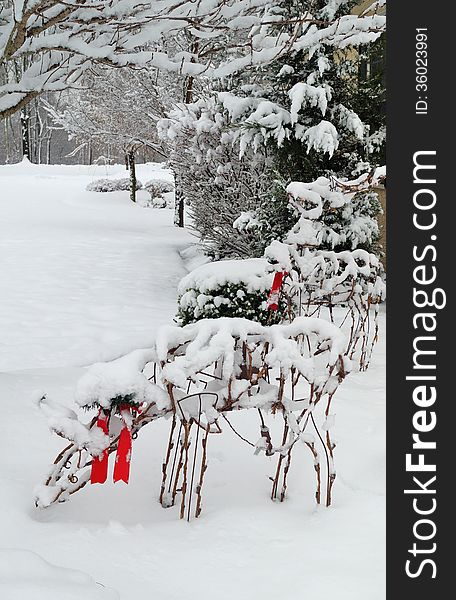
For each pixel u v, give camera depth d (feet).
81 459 8.88
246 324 9.33
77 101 64.18
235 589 7.29
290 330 9.72
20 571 6.59
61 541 8.02
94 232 53.62
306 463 10.94
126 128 58.59
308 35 15.81
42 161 183.73
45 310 28.60
